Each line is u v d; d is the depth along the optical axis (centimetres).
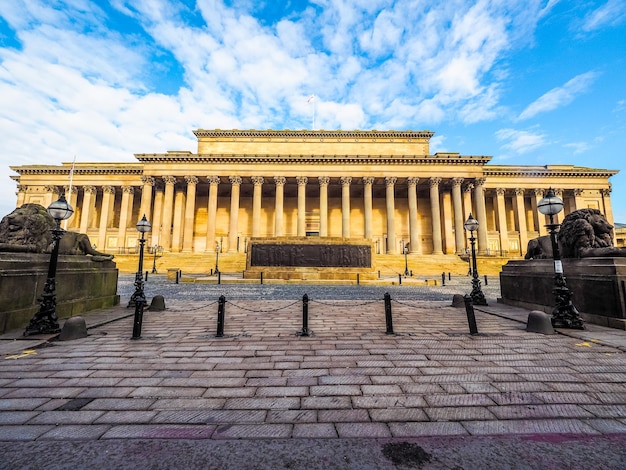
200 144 5766
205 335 841
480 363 611
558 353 672
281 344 753
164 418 400
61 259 1070
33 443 344
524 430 375
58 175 5644
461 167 5178
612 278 911
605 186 5694
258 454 328
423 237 5947
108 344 746
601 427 381
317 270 2691
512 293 1377
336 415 410
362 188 5794
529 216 6269
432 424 388
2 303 834
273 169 5262
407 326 961
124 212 5528
